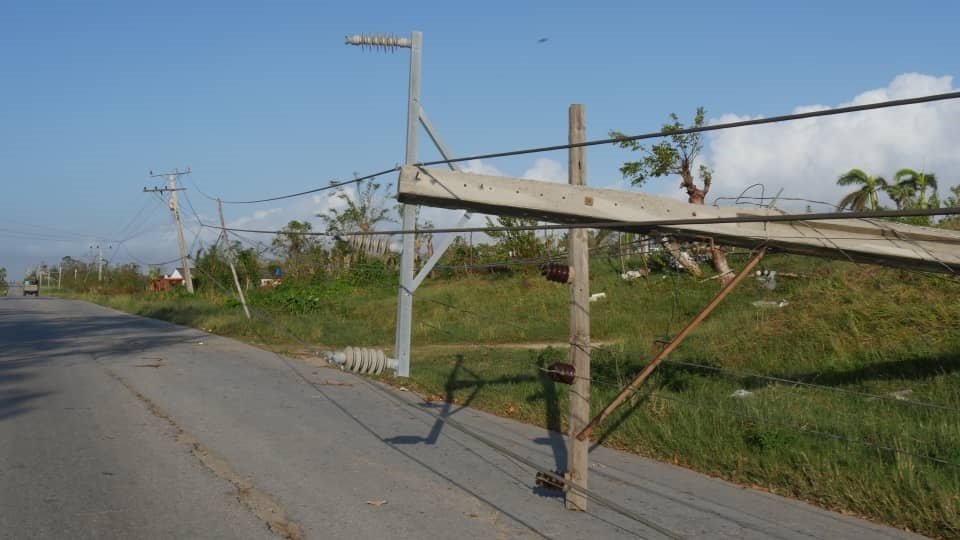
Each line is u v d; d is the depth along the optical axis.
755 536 5.92
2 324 27.02
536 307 20.66
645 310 16.88
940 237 6.68
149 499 6.52
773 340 12.30
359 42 12.86
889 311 12.02
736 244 6.63
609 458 8.36
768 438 7.80
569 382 6.53
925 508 6.16
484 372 13.40
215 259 34.66
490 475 7.58
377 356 7.73
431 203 6.15
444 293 24.47
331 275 26.81
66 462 7.61
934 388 9.35
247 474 7.36
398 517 6.23
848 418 8.37
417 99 13.05
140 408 10.48
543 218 6.29
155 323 27.61
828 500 6.72
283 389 12.40
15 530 5.71
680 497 6.93
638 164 20.95
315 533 5.82
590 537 5.85
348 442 8.84
